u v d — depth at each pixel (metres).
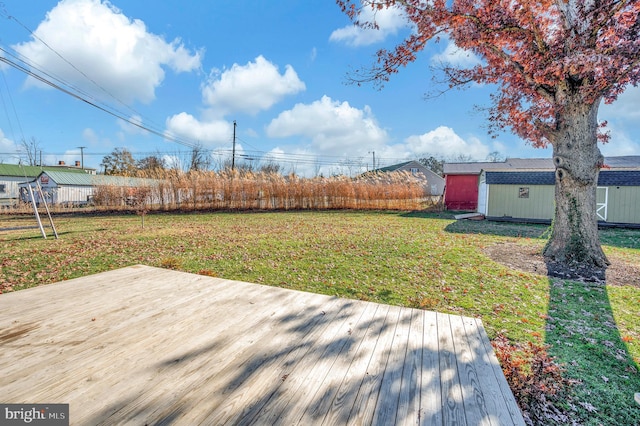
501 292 4.14
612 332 3.00
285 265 5.46
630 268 5.31
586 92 5.14
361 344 2.08
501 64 6.52
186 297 2.95
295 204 18.42
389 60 6.24
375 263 5.61
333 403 1.46
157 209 17.36
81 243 7.59
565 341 2.80
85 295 2.97
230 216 14.97
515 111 7.13
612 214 12.28
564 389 2.12
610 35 4.98
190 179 17.73
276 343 2.06
